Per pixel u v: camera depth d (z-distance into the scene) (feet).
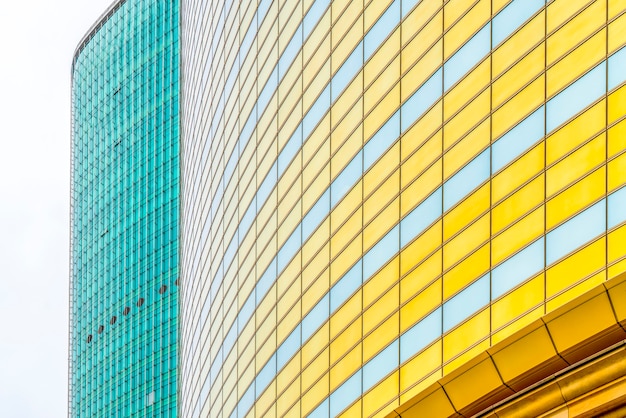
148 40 572.92
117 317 537.65
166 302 502.79
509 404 109.91
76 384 574.15
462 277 120.47
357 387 143.23
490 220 116.88
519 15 117.08
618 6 102.89
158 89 555.69
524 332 106.83
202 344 256.52
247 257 208.13
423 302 128.06
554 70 110.32
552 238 106.42
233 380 212.64
